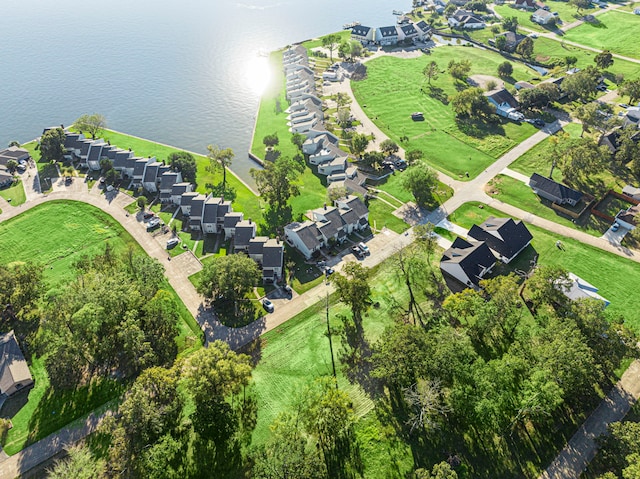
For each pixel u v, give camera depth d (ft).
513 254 373.40
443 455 244.83
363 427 258.57
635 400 270.87
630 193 434.71
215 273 326.44
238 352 304.09
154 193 472.85
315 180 488.02
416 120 591.78
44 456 249.75
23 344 312.91
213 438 249.14
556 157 462.60
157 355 295.28
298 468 218.38
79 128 544.62
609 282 351.25
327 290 352.49
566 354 254.47
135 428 236.84
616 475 227.40
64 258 385.91
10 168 494.18
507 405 253.85
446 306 310.65
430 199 450.30
